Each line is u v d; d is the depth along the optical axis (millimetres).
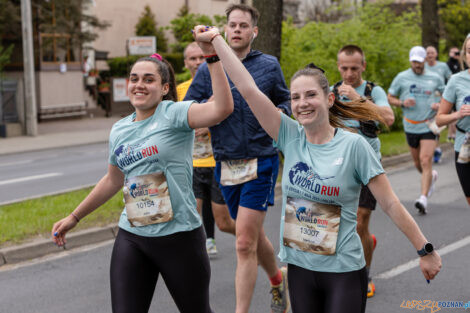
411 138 8445
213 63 3279
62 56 26219
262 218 4395
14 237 6809
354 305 2998
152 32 33875
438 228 7230
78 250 6773
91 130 22781
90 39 26406
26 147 18141
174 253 3400
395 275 5570
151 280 3500
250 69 4539
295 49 13859
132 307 3363
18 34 23547
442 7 27375
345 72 5027
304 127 3115
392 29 17031
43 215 7859
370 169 3010
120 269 3406
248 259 4289
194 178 6008
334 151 3055
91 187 10086
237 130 4398
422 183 8117
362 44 15891
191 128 3369
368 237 4875
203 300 3520
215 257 6281
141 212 3396
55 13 25141
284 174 3209
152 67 3393
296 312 3176
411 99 8141
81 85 27109
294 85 3078
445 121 5250
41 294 5352
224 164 4488
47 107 25453
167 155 3365
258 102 3242
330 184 3027
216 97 3283
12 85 21266
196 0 33562
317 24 16219
